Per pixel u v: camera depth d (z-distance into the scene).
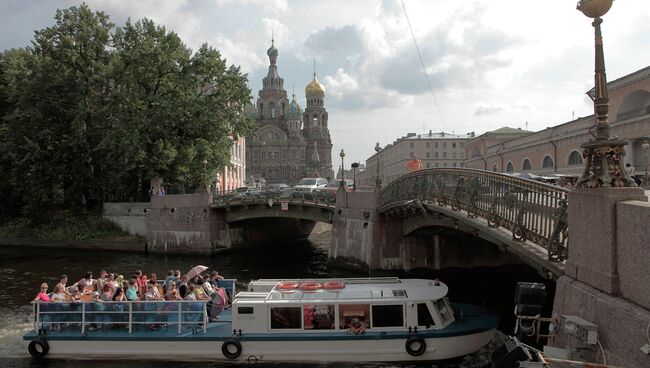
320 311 16.16
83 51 50.38
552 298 22.70
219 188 77.81
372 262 30.19
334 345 15.85
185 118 46.69
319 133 180.62
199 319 16.83
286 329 16.17
